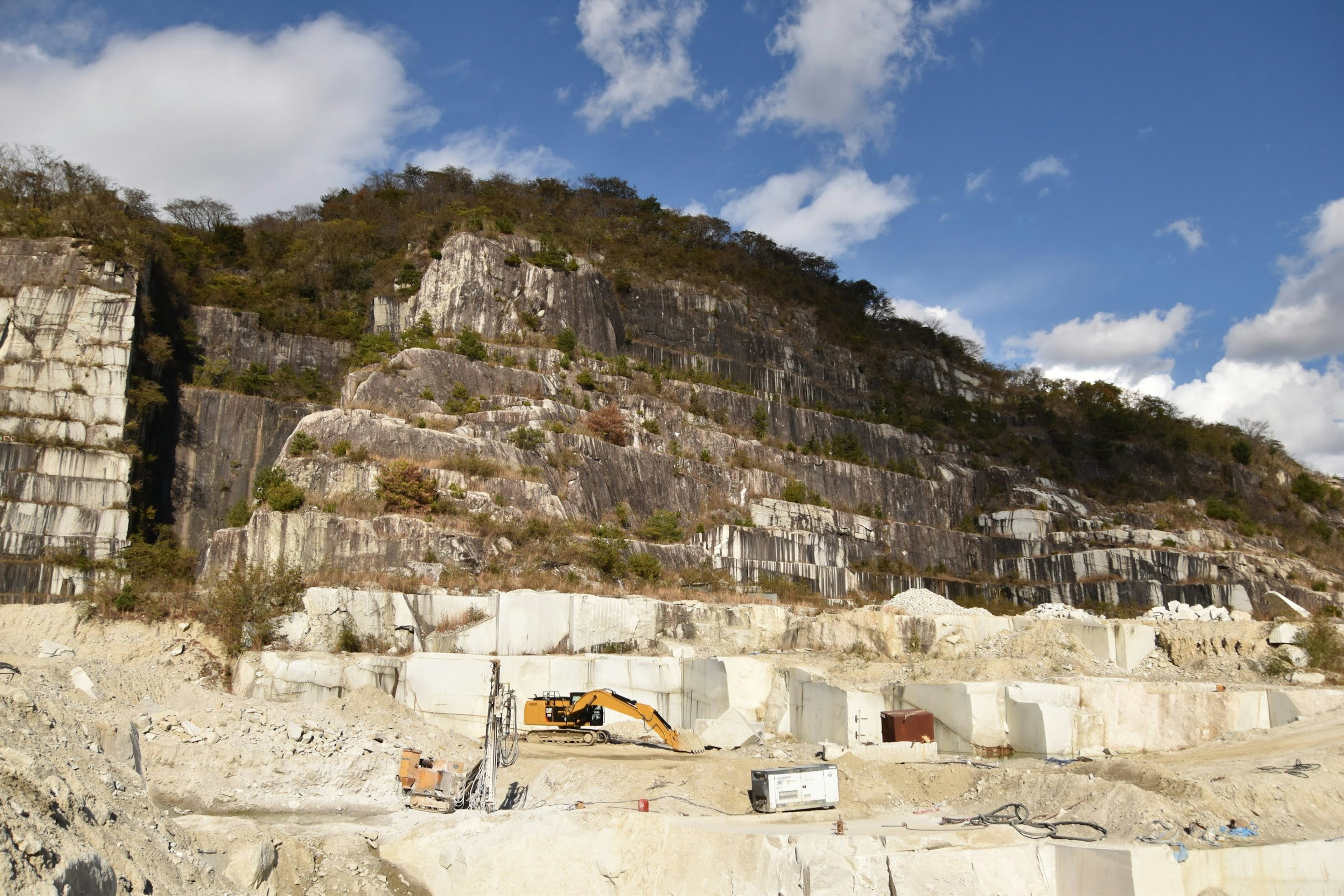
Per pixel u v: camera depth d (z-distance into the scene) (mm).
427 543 66188
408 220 114250
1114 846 32031
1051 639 65125
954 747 51062
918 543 106312
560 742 51719
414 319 101438
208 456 84250
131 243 82875
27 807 22781
